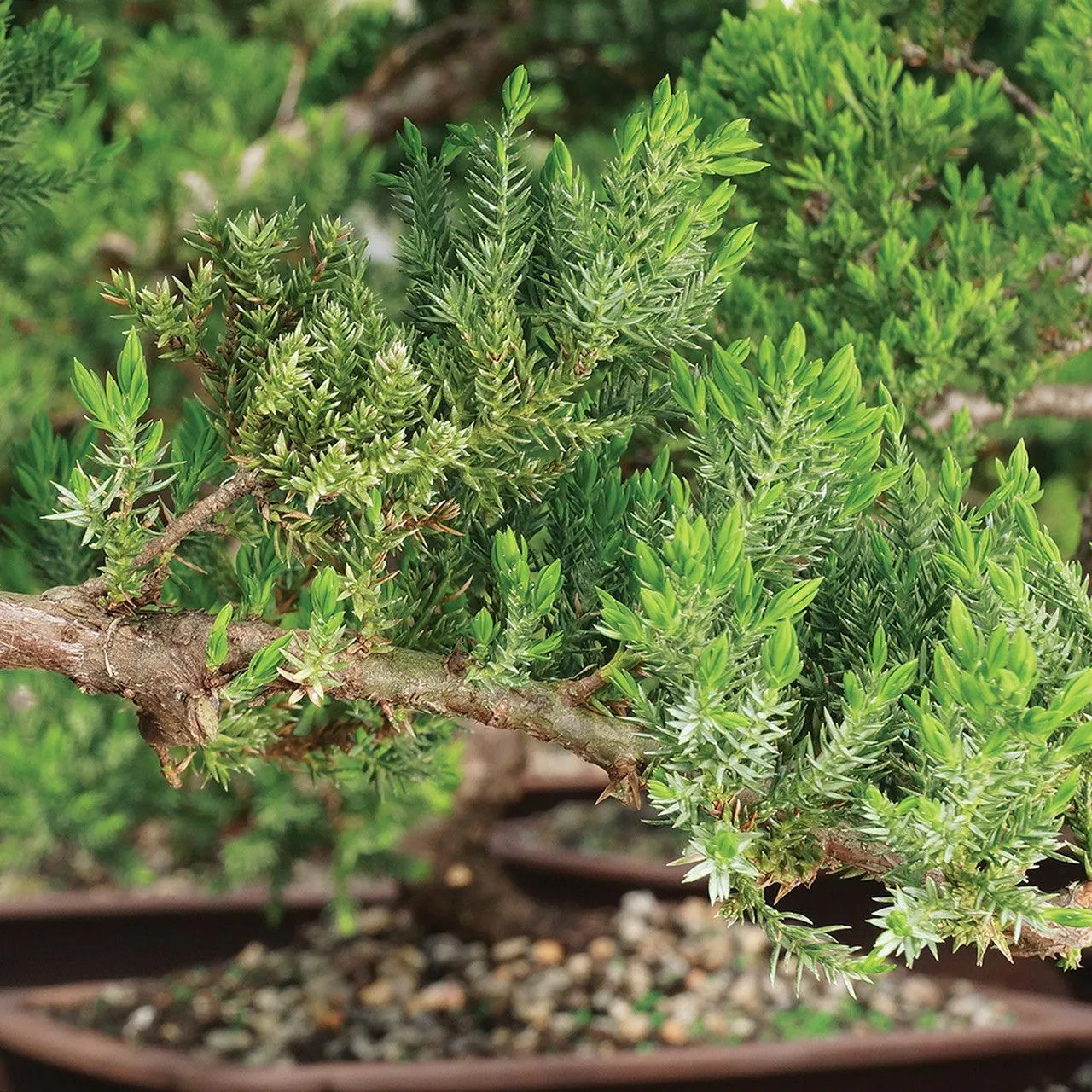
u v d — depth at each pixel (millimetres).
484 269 655
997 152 1181
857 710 642
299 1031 1671
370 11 1751
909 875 646
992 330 888
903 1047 1533
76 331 1453
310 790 1453
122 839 1556
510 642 661
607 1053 1593
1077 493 1286
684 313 665
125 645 660
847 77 943
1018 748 632
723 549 635
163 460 727
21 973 1919
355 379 658
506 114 659
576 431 667
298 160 1456
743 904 653
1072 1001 1730
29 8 1537
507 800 1847
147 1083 1495
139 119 1571
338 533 669
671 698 655
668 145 654
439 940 1895
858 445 660
